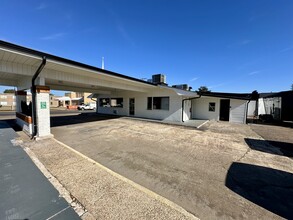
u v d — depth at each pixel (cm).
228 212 241
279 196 286
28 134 709
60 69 683
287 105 1346
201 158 470
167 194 284
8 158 340
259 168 407
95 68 727
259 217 231
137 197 262
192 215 224
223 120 1398
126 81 1009
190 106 1474
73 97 4934
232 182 333
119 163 420
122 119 1387
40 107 649
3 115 1700
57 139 665
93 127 971
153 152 514
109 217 213
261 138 748
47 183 241
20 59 540
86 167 374
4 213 172
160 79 1327
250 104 1953
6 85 948
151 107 1419
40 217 170
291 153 530
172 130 910
